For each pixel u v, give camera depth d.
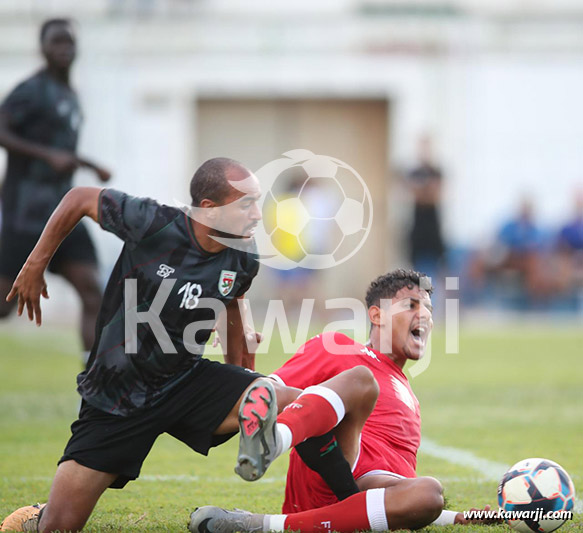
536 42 71.62
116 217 13.63
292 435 12.79
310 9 72.69
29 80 25.14
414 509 13.03
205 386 14.00
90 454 13.53
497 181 72.06
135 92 71.88
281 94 73.31
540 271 61.81
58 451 21.30
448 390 32.53
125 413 13.66
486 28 71.75
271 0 72.69
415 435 14.95
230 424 13.88
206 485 18.05
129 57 71.56
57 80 25.50
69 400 29.45
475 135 72.06
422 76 72.19
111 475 13.70
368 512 13.08
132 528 14.17
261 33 72.75
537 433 23.88
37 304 14.01
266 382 12.41
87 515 13.58
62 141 25.47
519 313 63.12
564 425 25.17
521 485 13.27
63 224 13.78
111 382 13.75
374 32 72.31
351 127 74.75
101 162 70.88
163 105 72.31
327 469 13.45
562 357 42.66
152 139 72.19
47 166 25.05
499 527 13.77
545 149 71.88
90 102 70.69
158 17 71.81
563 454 20.92
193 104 73.19
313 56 72.75
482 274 63.50
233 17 72.56
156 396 13.80
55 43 25.20
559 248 61.41
